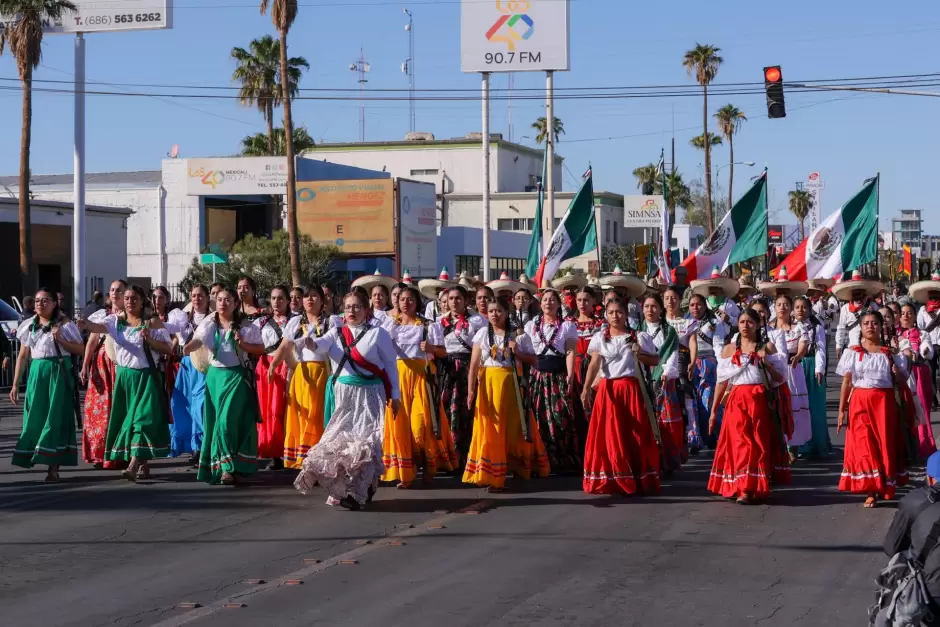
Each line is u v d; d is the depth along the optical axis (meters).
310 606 7.57
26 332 12.86
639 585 8.14
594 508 11.12
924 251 157.25
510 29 37.50
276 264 45.28
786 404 11.90
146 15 36.00
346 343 11.13
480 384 12.01
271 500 11.56
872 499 11.25
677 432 13.41
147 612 7.45
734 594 7.91
